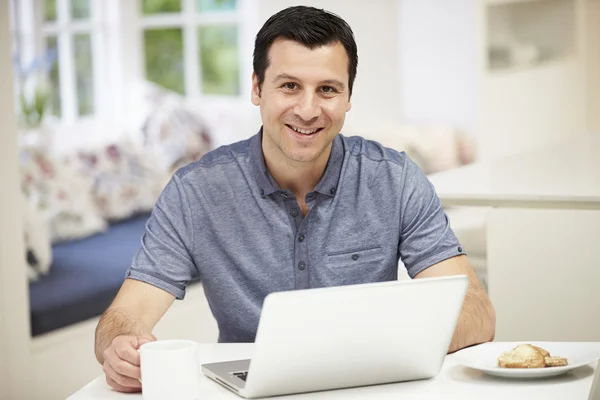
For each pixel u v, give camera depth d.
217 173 2.22
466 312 1.95
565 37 7.53
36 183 4.45
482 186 3.19
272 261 2.19
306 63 1.99
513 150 6.68
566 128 7.45
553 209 2.99
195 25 6.21
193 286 4.28
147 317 2.11
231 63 6.26
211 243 2.22
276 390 1.61
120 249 4.38
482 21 6.19
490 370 1.69
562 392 1.61
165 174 5.26
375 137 5.87
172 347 1.60
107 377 1.73
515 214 3.05
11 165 3.31
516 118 6.72
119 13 5.91
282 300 1.47
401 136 5.92
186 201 2.21
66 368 3.57
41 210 4.41
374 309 1.55
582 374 1.71
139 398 1.68
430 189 2.28
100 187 4.88
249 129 5.88
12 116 3.31
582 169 3.50
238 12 6.15
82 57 5.75
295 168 2.15
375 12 6.22
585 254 2.96
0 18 3.26
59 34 5.55
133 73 6.02
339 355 1.58
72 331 3.62
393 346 1.61
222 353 1.93
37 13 5.38
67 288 3.75
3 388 3.30
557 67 7.25
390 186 2.24
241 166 2.22
